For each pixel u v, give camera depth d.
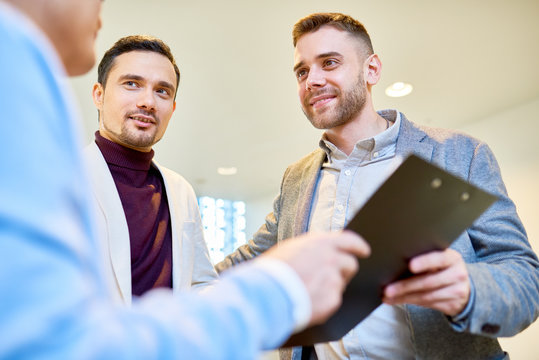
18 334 0.21
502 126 3.86
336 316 0.68
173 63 1.37
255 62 2.99
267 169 5.16
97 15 0.41
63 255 0.24
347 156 1.27
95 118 3.56
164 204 1.33
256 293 0.31
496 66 3.12
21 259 0.22
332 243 0.39
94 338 0.23
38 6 0.35
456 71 3.19
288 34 2.71
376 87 3.38
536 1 2.45
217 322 0.28
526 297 0.80
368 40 1.35
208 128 4.01
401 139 1.19
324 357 1.12
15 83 0.26
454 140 1.12
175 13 2.50
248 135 4.18
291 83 3.27
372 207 0.55
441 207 0.58
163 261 1.24
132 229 1.19
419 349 0.93
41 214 0.24
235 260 1.56
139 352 0.24
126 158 1.25
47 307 0.22
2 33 0.27
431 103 3.67
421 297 0.71
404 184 0.53
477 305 0.72
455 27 2.68
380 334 1.04
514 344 3.58
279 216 1.47
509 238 0.92
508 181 3.80
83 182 0.30
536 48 2.90
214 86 3.29
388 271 0.65
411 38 2.79
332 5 2.49
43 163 0.25
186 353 0.26
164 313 0.28
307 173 1.38
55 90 0.29
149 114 1.25
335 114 1.25
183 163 4.88
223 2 2.43
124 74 1.24
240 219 6.43
